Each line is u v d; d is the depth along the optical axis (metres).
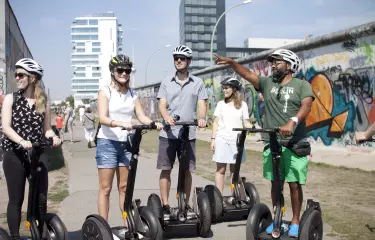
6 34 10.32
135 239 4.11
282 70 4.26
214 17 106.62
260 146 15.54
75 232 5.12
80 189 7.70
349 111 12.11
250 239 4.13
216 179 6.20
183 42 108.44
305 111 4.02
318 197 7.01
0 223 5.43
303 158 4.19
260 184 8.24
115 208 6.27
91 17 141.75
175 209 5.09
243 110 6.11
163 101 5.20
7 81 10.30
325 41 12.84
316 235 4.09
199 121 4.71
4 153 3.84
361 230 5.12
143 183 8.36
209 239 4.92
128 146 4.40
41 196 3.86
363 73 11.62
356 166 10.19
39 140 3.88
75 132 26.16
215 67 21.81
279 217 4.06
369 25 11.14
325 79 13.09
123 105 4.45
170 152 5.15
